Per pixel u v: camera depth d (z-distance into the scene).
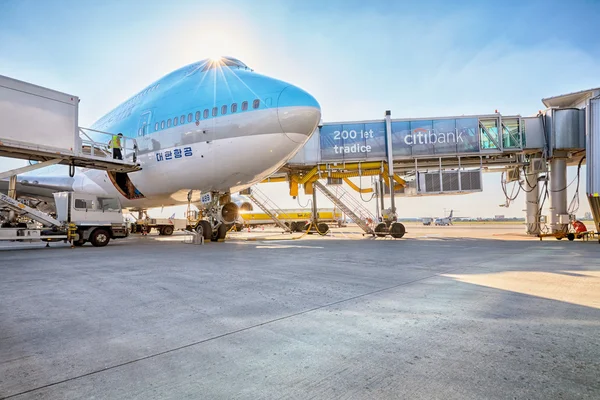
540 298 5.16
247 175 15.98
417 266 8.61
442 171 21.09
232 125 14.54
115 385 2.59
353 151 21.56
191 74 17.20
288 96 13.95
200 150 15.30
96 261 10.22
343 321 4.11
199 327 3.95
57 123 13.95
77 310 4.71
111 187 19.55
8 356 3.15
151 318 4.32
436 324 3.96
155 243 18.47
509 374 2.70
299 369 2.84
